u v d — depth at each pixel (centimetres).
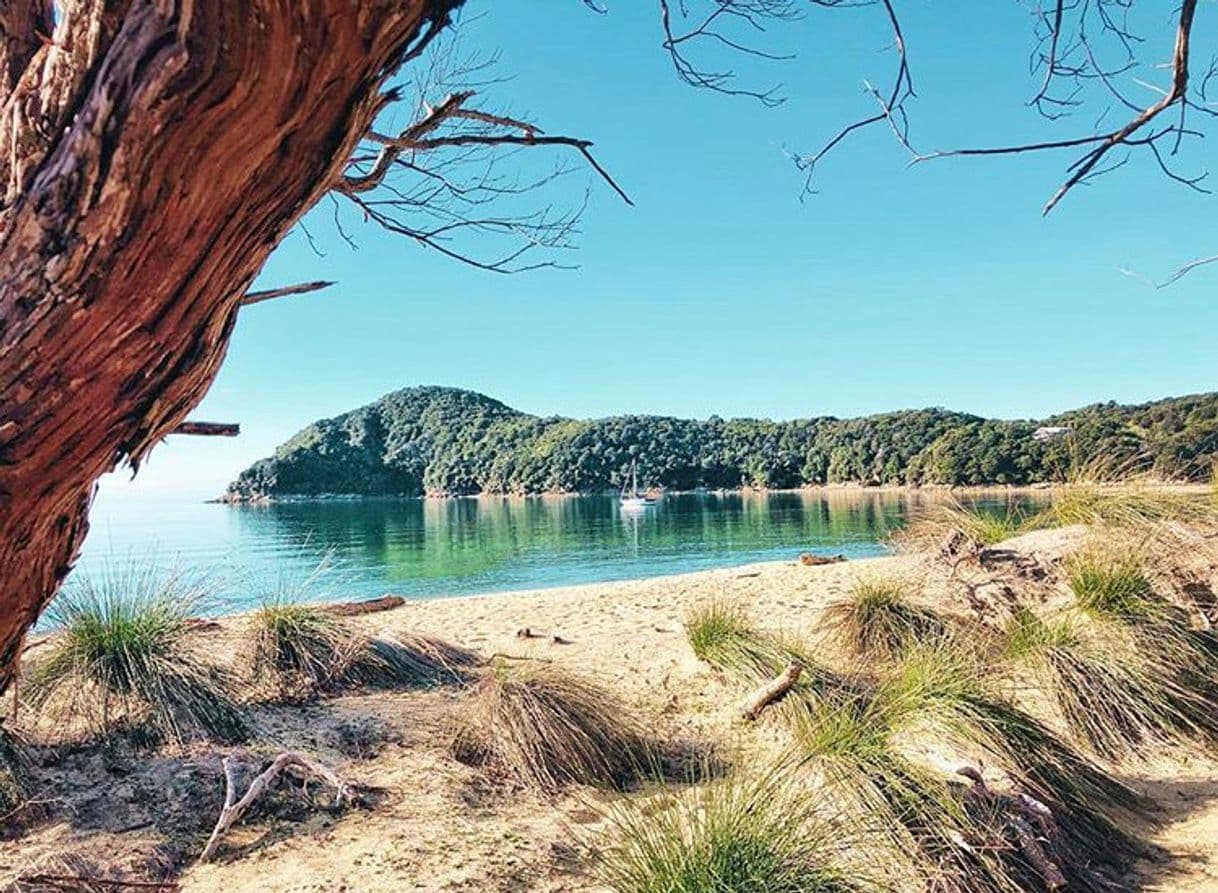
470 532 5012
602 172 207
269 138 86
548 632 820
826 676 565
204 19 78
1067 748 429
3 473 93
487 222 287
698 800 343
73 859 320
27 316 88
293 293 175
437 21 96
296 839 354
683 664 636
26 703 431
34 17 112
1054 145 166
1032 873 337
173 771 401
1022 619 573
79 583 481
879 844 332
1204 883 342
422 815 381
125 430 98
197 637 558
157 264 89
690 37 228
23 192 88
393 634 650
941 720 416
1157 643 530
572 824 387
